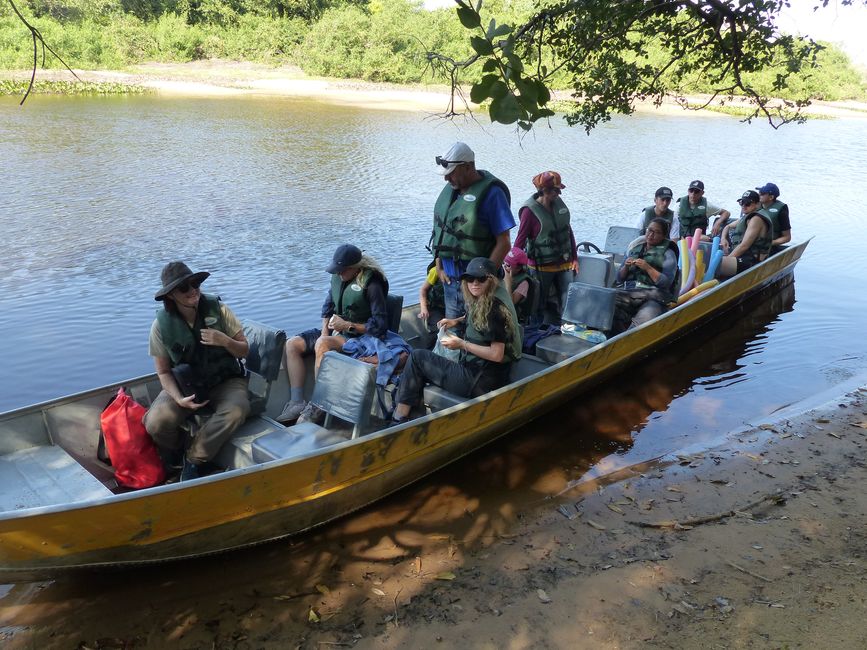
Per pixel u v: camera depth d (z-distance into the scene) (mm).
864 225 12398
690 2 4586
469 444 4492
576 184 14586
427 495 4270
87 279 7992
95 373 5852
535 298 5723
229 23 40906
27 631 3145
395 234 10242
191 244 9453
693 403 5641
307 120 23031
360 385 3803
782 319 7734
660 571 3549
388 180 14188
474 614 3262
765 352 6781
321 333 4863
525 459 4727
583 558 3682
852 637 3010
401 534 3889
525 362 5109
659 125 27391
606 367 5570
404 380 4324
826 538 3791
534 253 6039
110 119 21219
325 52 37375
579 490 4355
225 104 26641
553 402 5188
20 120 20094
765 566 3555
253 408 4148
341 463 3590
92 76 31547
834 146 23312
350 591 3426
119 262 8617
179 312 3699
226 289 7836
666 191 7480
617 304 6008
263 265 8672
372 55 36594
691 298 6480
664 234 6191
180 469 3893
